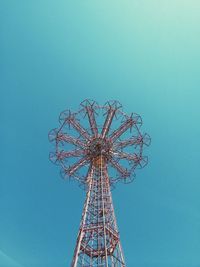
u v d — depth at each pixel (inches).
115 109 2743.6
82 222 2172.7
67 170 2659.9
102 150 2647.6
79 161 2684.5
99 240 2076.8
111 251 2025.1
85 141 2711.6
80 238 2054.6
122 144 2731.3
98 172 2571.4
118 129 2743.6
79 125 2721.5
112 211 2261.3
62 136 2672.2
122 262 1968.5
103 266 1940.2
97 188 2434.8
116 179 2709.2
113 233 2111.2
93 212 2261.3
